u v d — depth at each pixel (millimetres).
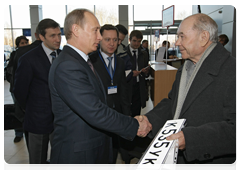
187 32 945
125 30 2494
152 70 2953
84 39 1031
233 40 5562
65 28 1048
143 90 2885
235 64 854
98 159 1060
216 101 874
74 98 910
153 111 1269
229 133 790
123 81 1937
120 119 1021
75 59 979
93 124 952
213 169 933
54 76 947
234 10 5477
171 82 2611
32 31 9742
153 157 724
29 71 1600
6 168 2086
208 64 912
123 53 2539
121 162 2211
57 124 1020
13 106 1933
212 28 920
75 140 983
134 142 1622
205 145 798
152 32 9570
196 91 920
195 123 923
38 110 1656
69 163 979
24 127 1711
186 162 1010
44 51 1717
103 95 1141
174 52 7871
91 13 1059
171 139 813
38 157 1722
